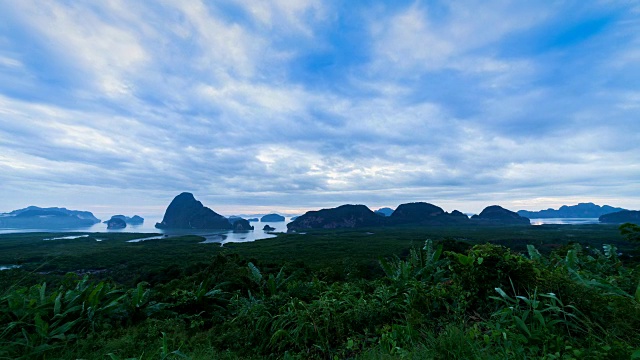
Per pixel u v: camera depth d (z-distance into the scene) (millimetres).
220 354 4027
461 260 3713
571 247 4879
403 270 5020
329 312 4188
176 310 5984
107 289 5406
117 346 3869
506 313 2867
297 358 3672
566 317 2896
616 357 2162
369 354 3076
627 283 3480
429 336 3021
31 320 4078
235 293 6855
